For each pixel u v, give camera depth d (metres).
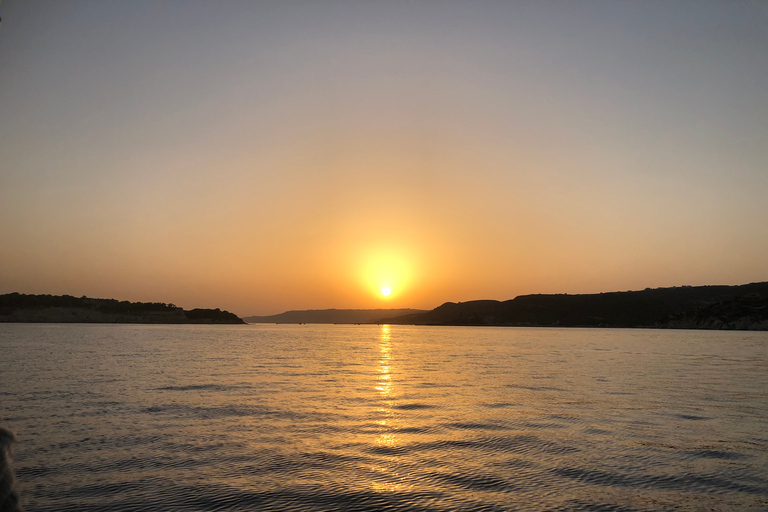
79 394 29.14
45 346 76.94
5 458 2.08
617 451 16.92
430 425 21.22
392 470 14.81
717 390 32.06
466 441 18.33
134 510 11.65
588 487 13.41
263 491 12.95
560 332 197.88
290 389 32.62
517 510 11.81
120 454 16.31
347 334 188.75
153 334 141.38
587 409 25.09
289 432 19.72
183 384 34.50
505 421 22.06
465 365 52.72
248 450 16.94
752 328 177.25
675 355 66.75
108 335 125.50
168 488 13.13
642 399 28.30
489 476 14.27
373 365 53.00
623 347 88.81
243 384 35.00
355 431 19.97
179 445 17.53
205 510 11.70
